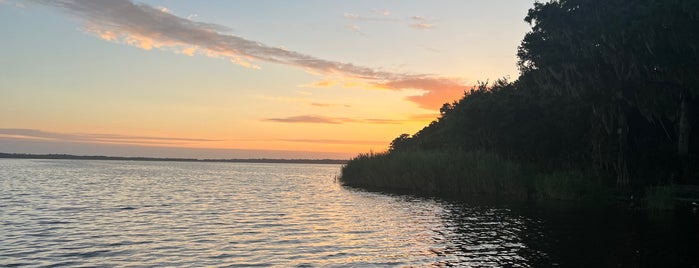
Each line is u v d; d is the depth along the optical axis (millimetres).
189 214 32188
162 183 71562
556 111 50219
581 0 43812
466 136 57625
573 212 31703
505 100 54531
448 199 41625
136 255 18656
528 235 22953
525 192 43438
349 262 17578
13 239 22047
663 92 40188
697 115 46469
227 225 26891
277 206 37562
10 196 44969
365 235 23484
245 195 49312
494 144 55188
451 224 26938
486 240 21844
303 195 48906
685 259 17422
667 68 37594
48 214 31500
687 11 34750
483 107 54781
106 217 30188
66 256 18422
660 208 33281
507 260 17656
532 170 47281
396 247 20391
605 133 43500
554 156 50594
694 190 38906
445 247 20297
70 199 42531
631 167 43469
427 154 54906
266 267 16828
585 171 45281
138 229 25250
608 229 24422
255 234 23797
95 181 72875
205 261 17672
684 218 28484
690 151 46344
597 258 17734
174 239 22219
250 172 146500
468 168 48656
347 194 48438
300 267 16844
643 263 16875
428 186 50688
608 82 42969
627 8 40156
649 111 40812
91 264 17141
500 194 45188
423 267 16781
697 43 35938
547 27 45125
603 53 41031
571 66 42312
